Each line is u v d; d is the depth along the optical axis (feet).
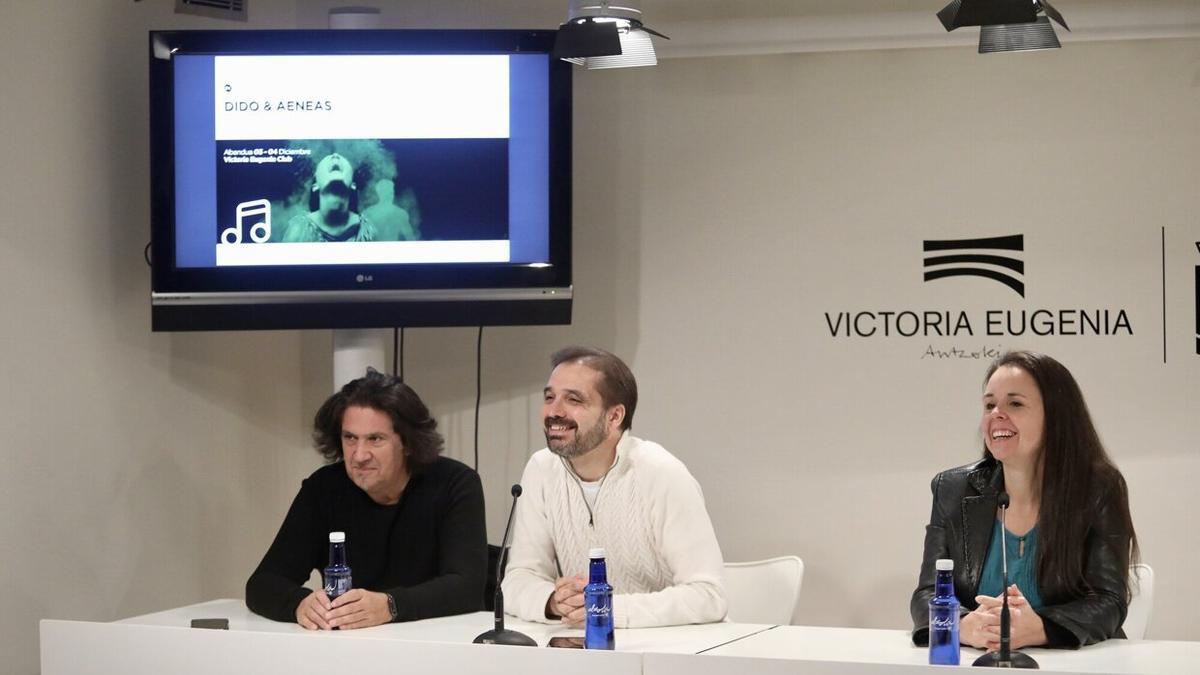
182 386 13.96
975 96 13.97
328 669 9.53
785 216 14.38
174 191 13.05
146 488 13.50
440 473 11.77
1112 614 9.34
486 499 15.14
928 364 14.06
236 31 13.03
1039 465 9.91
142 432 13.46
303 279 13.14
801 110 14.34
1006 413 9.84
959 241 13.99
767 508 14.40
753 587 12.13
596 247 14.82
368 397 11.34
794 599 11.90
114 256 13.19
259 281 13.11
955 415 13.98
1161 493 13.56
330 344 15.49
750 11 14.28
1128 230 13.65
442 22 14.85
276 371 15.21
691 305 14.60
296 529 11.57
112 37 13.20
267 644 9.68
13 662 12.01
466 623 10.39
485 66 13.17
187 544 14.01
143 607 13.46
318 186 13.14
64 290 12.59
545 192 13.24
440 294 13.21
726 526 14.51
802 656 8.97
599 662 8.89
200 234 13.08
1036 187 13.84
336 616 10.12
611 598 9.18
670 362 14.65
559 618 10.36
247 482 14.82
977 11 11.00
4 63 11.99
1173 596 13.52
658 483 10.73
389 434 11.33
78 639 10.14
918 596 10.09
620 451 10.83
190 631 9.88
